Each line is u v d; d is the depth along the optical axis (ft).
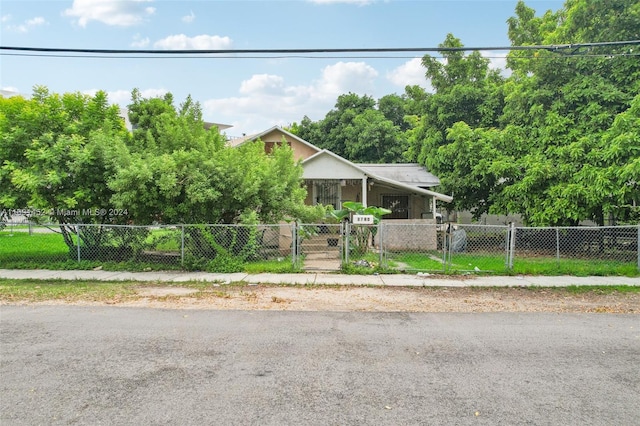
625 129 37.47
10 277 29.84
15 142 32.60
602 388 12.10
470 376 12.91
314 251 42.93
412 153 76.07
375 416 10.34
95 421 10.02
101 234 34.73
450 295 25.32
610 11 43.39
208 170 33.01
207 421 10.04
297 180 39.42
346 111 126.11
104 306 21.90
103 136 32.99
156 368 13.41
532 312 21.30
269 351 15.07
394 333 17.40
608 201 39.52
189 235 33.19
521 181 45.06
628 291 26.53
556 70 45.55
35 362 13.85
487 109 61.98
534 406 10.94
